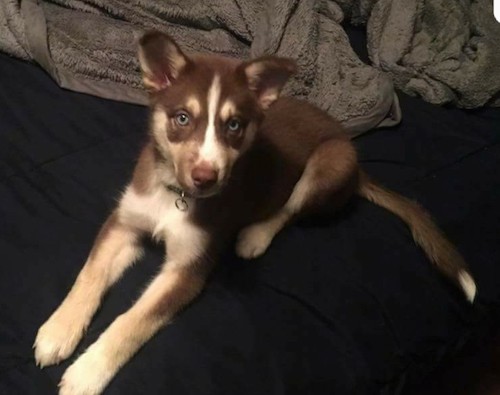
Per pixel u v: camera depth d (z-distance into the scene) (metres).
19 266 1.28
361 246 1.49
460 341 1.50
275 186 1.52
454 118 2.00
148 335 1.21
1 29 1.84
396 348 1.34
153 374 1.16
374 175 1.74
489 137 1.93
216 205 1.38
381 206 1.62
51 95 1.76
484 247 1.61
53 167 1.54
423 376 1.44
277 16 1.93
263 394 1.17
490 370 1.90
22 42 1.82
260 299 1.33
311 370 1.23
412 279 1.45
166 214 1.37
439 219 1.62
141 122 1.75
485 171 1.78
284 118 1.60
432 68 2.05
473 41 2.12
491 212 1.68
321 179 1.53
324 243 1.49
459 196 1.70
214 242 1.37
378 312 1.37
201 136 1.20
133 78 1.86
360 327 1.33
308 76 1.90
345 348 1.28
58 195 1.47
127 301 1.30
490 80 2.01
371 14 2.18
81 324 1.21
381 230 1.55
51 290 1.26
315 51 1.93
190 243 1.34
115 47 1.87
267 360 1.21
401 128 1.91
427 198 1.68
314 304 1.33
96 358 1.15
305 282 1.38
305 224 1.54
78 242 1.37
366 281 1.41
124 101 1.80
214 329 1.25
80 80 1.80
